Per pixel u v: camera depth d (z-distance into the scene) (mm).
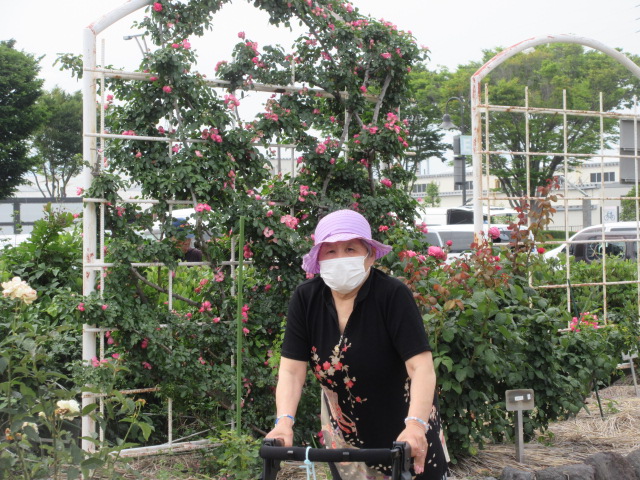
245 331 5434
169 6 5484
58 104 42688
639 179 7707
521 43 6594
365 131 6117
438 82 36125
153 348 5121
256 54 5730
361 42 6242
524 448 5336
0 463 3820
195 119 5336
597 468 4883
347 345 2963
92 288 5160
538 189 6316
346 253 2926
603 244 7316
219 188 5418
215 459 5027
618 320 7570
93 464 3848
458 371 4758
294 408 2957
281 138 5922
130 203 5258
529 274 5965
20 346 4109
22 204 31562
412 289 4922
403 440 2627
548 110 6727
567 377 5652
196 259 6453
